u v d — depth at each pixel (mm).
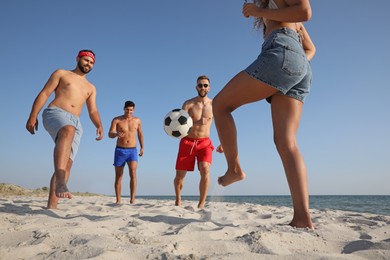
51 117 3271
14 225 2195
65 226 2188
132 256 1435
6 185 11945
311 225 1920
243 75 2025
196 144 4844
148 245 1718
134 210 3936
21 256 1482
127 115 6336
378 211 11727
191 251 1546
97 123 3939
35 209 3309
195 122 4820
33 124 3412
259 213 4367
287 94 2020
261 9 2020
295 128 2020
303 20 1916
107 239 1684
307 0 1895
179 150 4957
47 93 3469
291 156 1948
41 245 1631
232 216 3477
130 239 1817
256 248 1524
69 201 6730
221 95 2115
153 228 2295
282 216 3723
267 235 1660
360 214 4211
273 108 2062
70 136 3107
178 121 4488
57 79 3525
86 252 1464
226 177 2209
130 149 6277
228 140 2107
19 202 5441
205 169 4746
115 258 1382
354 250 1541
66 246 1633
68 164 3500
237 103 2104
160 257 1418
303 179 1927
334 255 1333
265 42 2043
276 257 1334
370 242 1573
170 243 1620
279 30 2008
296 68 1939
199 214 3658
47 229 1940
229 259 1314
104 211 3729
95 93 3938
